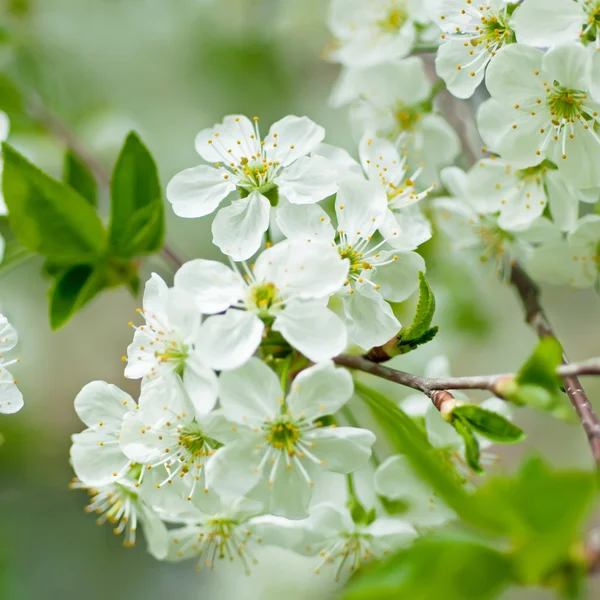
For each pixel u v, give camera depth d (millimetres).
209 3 674
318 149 547
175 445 531
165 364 529
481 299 632
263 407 525
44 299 655
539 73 545
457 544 501
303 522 542
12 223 571
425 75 590
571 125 548
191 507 536
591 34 545
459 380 521
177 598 636
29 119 630
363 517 546
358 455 529
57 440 651
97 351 668
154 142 661
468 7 555
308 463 530
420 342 531
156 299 534
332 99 605
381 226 540
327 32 670
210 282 530
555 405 506
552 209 562
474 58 555
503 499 498
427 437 543
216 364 522
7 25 660
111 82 667
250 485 525
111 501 552
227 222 539
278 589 630
